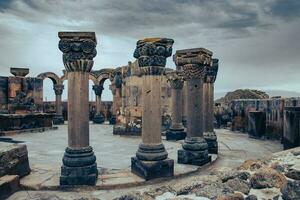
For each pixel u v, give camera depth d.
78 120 7.14
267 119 16.55
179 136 15.13
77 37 7.00
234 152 11.95
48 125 20.27
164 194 5.30
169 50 8.02
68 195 6.46
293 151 6.96
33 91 24.56
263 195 4.84
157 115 7.84
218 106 23.53
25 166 7.55
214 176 5.73
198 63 9.37
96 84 27.30
